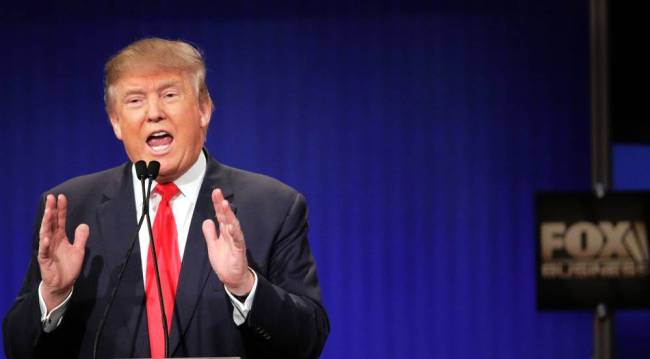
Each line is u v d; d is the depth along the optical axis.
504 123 16.44
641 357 16.86
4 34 16.22
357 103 16.31
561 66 16.47
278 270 7.20
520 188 16.50
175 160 7.00
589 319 16.66
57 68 16.23
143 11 16.20
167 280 6.91
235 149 16.23
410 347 16.50
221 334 6.80
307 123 16.30
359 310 16.45
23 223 16.28
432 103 16.36
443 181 16.41
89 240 7.13
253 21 16.25
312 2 16.28
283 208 7.36
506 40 16.39
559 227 15.67
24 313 6.45
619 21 16.44
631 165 16.52
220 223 6.20
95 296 6.90
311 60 16.30
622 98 16.48
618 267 15.66
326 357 16.47
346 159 16.31
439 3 16.34
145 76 6.88
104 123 16.22
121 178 7.42
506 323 16.58
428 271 16.47
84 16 16.20
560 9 16.45
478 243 16.48
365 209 16.38
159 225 7.11
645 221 15.61
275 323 6.42
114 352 6.75
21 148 16.27
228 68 16.23
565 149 16.50
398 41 16.33
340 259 16.41
